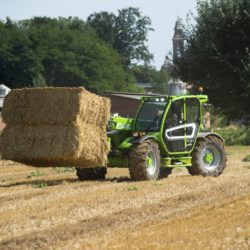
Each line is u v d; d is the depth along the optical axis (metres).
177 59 110.00
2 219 29.98
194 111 47.09
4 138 43.69
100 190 38.59
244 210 31.34
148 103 45.94
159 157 44.44
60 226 28.25
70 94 41.44
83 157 41.88
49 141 41.94
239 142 103.31
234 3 103.62
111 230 27.58
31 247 25.11
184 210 31.88
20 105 43.00
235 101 104.62
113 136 44.19
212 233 26.14
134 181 43.59
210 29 104.62
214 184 40.97
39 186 43.19
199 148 46.88
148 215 30.81
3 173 58.16
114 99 149.12
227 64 102.56
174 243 24.73
